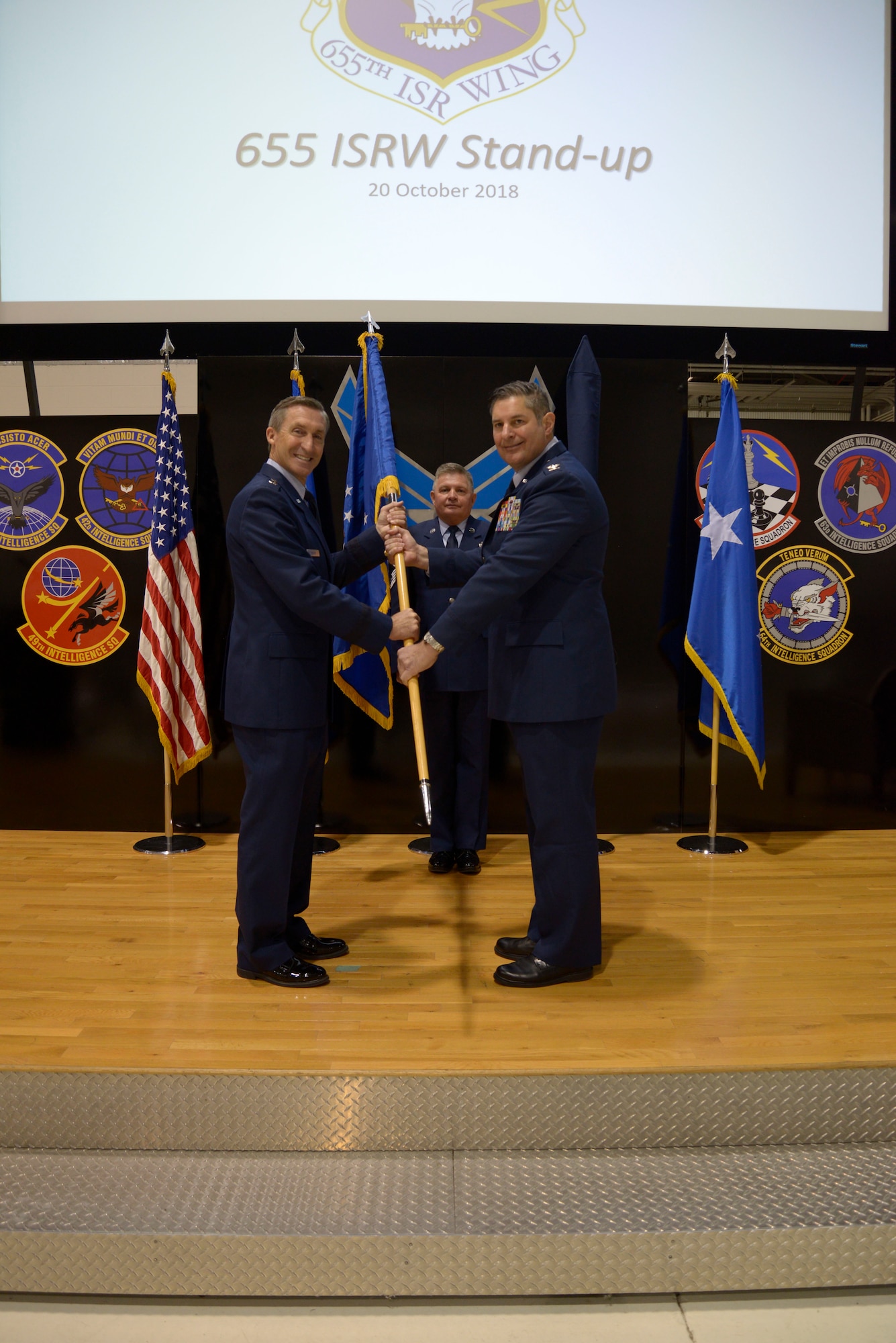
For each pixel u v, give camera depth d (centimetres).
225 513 323
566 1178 150
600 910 200
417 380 321
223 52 330
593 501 192
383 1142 157
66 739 331
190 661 307
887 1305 141
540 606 195
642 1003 187
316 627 202
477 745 287
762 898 260
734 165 340
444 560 255
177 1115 158
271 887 196
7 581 329
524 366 321
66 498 326
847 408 446
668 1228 138
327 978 197
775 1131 160
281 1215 140
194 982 199
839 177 344
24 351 343
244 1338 133
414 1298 141
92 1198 145
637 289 341
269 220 335
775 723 334
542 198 337
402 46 331
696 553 328
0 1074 158
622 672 328
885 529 332
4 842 319
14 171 334
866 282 348
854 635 334
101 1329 135
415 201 335
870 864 296
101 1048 166
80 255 337
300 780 197
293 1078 156
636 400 322
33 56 331
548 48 333
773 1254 138
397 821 330
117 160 333
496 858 303
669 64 336
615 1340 133
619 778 331
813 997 191
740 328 346
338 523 323
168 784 304
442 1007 185
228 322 338
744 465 301
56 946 220
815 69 340
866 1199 145
